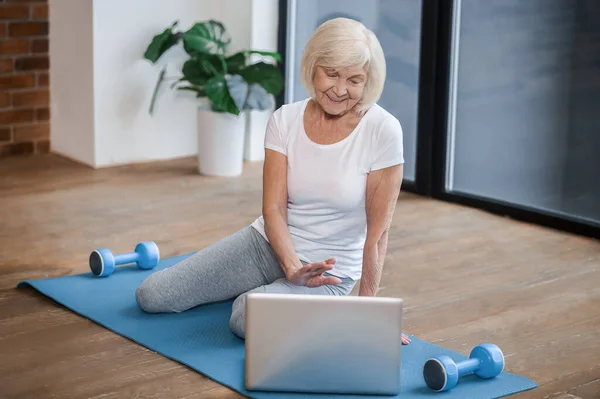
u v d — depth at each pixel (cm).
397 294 359
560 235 440
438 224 452
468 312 343
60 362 292
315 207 298
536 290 367
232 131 527
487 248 418
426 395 273
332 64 278
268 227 298
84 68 532
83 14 525
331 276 301
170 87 553
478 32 469
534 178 462
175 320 324
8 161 545
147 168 541
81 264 383
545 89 450
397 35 504
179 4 546
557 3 438
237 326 305
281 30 562
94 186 500
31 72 554
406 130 511
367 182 293
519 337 322
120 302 339
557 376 293
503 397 276
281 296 266
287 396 270
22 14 542
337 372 269
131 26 532
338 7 531
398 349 268
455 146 492
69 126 554
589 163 441
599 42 427
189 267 324
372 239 291
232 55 534
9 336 309
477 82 475
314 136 294
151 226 436
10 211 451
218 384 279
